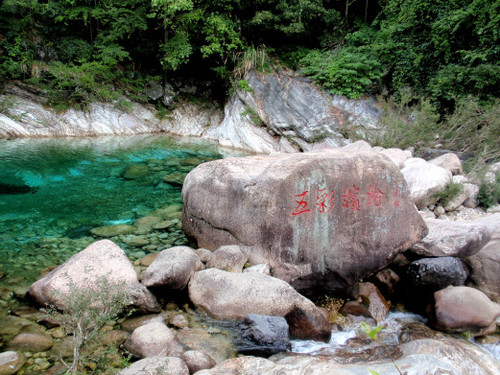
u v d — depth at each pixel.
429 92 9.97
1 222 5.14
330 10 13.16
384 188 3.81
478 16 8.83
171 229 5.16
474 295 3.34
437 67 10.04
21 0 11.53
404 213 3.87
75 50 12.85
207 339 2.93
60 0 12.64
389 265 4.15
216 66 13.96
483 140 7.28
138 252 4.44
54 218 5.38
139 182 7.28
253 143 11.09
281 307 3.15
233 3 12.70
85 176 7.48
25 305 3.23
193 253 3.71
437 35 9.68
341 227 3.74
